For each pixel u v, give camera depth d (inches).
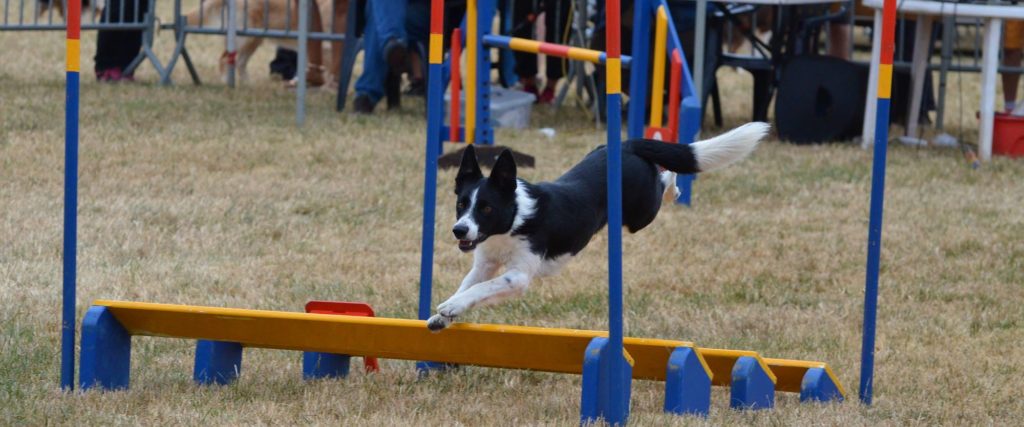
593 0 846.5
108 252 443.5
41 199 507.8
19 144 598.5
